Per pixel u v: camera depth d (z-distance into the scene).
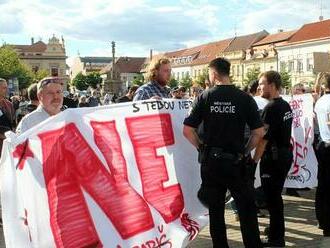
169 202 5.48
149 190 5.33
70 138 4.75
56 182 4.59
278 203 6.08
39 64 131.00
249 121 5.14
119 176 5.05
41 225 4.50
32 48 131.88
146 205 5.16
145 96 6.29
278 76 5.98
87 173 4.79
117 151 5.13
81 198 4.69
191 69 115.00
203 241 6.53
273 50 86.69
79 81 115.69
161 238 5.18
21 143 4.46
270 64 87.50
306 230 6.91
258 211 7.64
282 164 5.92
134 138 5.32
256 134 5.15
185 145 5.80
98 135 5.01
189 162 5.80
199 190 5.32
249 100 5.15
